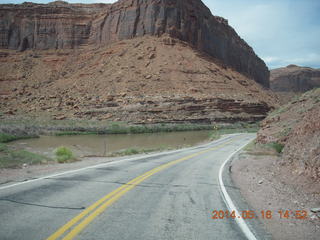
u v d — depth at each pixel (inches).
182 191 264.7
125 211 191.9
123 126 2282.2
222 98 3137.3
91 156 611.8
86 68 3961.6
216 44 5270.7
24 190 237.8
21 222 161.5
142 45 3944.4
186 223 174.1
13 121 2069.4
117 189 257.9
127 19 4365.2
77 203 205.6
